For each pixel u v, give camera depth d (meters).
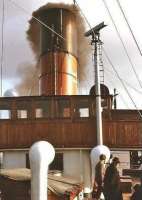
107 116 22.72
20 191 14.88
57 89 26.42
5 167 22.03
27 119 22.44
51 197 14.48
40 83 27.31
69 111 22.42
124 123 22.55
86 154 22.09
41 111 22.53
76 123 22.31
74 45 27.84
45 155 13.00
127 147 22.27
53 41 26.95
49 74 26.64
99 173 15.14
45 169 13.05
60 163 21.98
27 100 22.55
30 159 13.12
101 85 23.28
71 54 27.28
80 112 22.45
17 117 22.50
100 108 22.09
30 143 22.17
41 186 12.94
